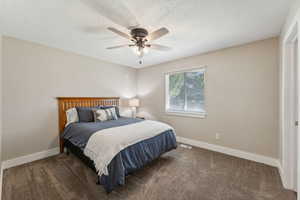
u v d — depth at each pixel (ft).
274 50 7.38
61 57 9.34
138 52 6.87
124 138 6.19
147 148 6.89
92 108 9.95
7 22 5.94
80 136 7.27
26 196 5.32
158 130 7.91
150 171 7.05
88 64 10.88
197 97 10.93
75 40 7.85
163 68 12.67
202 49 9.27
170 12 5.24
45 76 8.64
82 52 9.94
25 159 7.88
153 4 4.78
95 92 11.39
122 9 5.06
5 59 7.23
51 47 8.87
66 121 9.38
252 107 8.14
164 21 5.85
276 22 5.96
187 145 10.78
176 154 9.10
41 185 5.94
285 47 5.85
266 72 7.65
